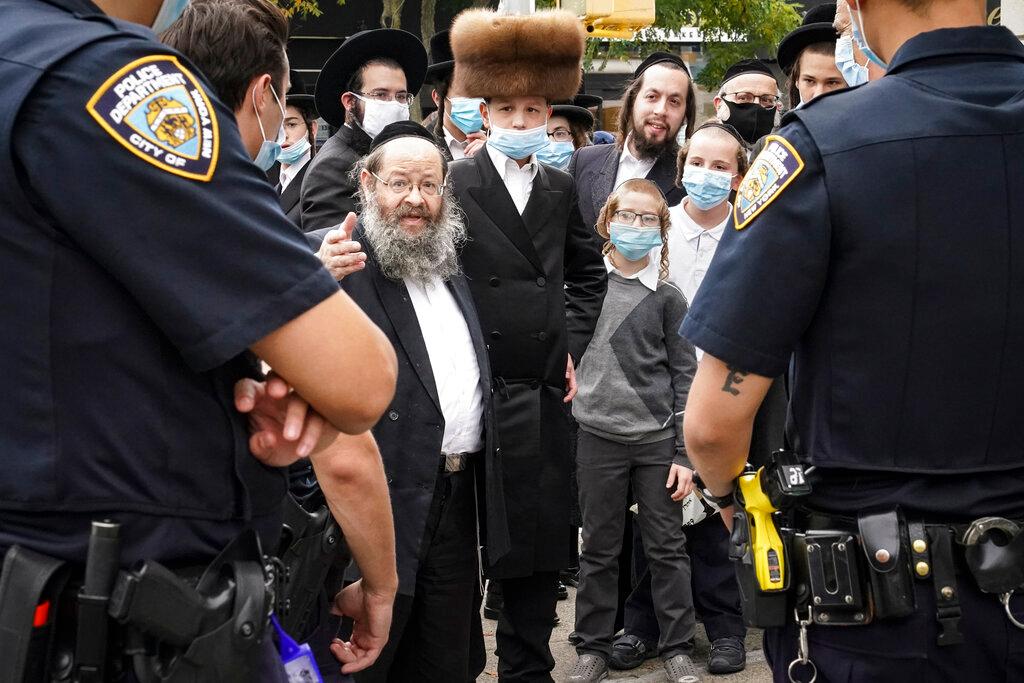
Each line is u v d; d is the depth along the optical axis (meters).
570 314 4.01
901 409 1.82
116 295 1.41
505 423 3.59
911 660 1.80
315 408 1.51
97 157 1.35
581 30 3.90
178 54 1.46
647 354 4.28
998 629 1.80
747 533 1.95
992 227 1.81
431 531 3.22
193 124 1.42
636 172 5.44
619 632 4.73
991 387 1.82
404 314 3.18
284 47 1.98
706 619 4.39
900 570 1.78
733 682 4.21
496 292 3.64
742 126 5.64
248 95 1.90
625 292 4.34
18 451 1.41
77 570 1.43
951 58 1.89
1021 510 1.84
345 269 2.70
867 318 1.83
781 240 1.84
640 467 4.29
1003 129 1.83
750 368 1.87
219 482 1.50
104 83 1.37
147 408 1.43
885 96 1.88
